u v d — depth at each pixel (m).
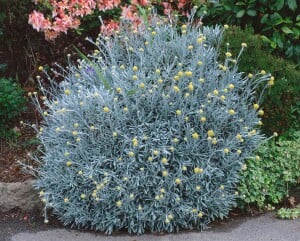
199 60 2.41
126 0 2.93
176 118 2.30
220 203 2.31
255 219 2.40
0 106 2.79
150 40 2.55
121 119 2.28
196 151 2.28
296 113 2.69
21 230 2.35
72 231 2.34
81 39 3.08
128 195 2.25
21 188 2.45
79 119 2.33
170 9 2.89
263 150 2.46
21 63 3.21
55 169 2.35
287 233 2.29
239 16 2.75
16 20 3.10
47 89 3.12
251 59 2.53
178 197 2.23
